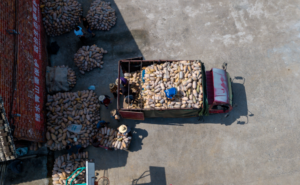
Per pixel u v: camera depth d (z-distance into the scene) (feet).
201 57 43.78
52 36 45.93
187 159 38.09
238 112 40.27
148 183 37.37
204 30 45.57
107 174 37.99
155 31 45.96
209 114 40.19
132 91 37.73
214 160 37.88
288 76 41.81
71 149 36.19
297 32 44.47
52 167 37.88
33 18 39.60
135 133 39.75
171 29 45.98
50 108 39.11
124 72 40.65
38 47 40.01
